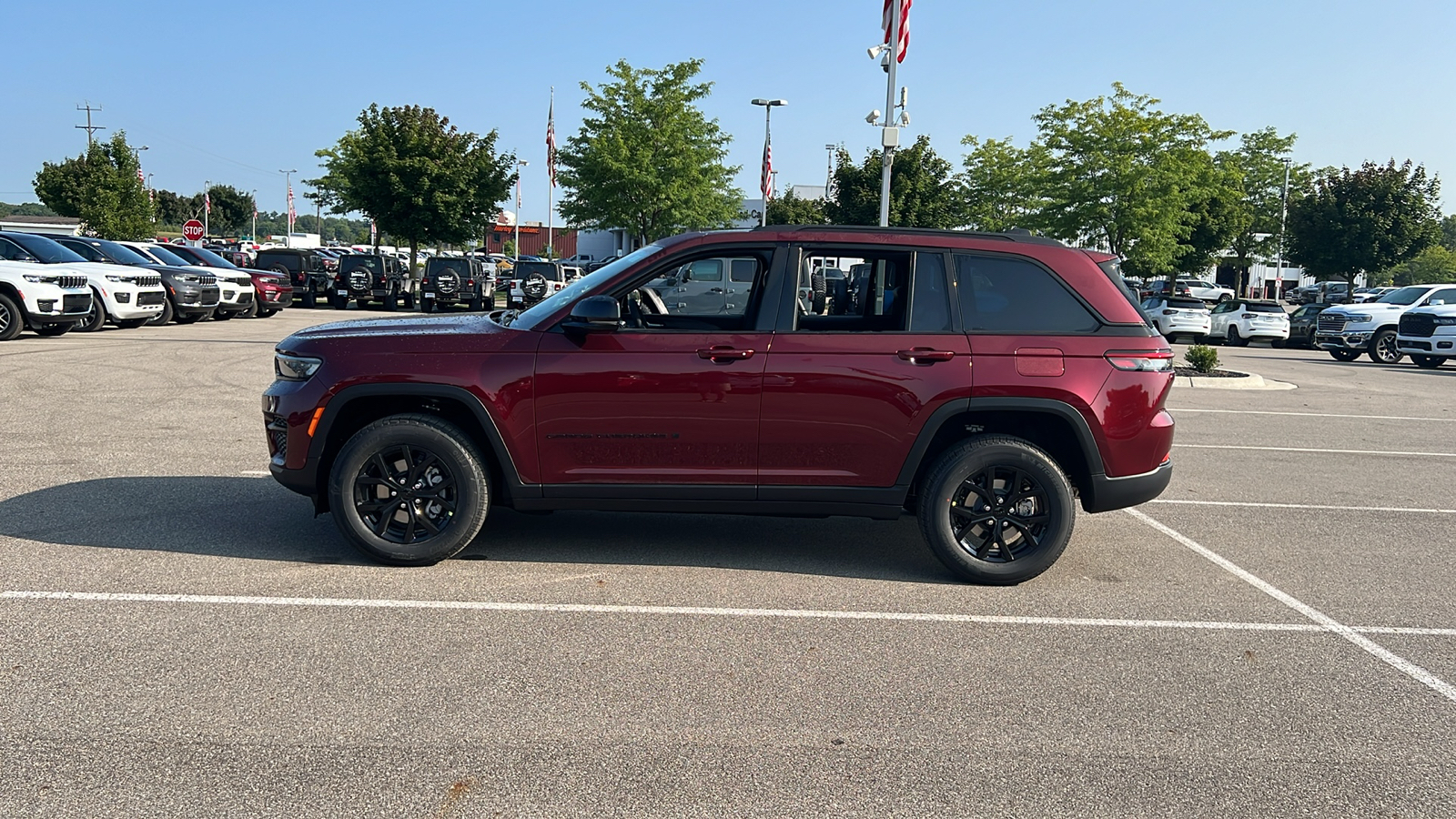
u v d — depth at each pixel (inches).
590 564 218.2
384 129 1360.7
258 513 248.8
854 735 140.8
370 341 206.7
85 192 1651.1
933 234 213.5
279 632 172.1
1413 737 145.6
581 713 144.9
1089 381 206.4
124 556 210.8
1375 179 1531.7
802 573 217.3
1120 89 1164.5
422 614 183.5
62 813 115.3
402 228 1378.0
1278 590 216.1
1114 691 159.2
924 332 206.8
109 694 145.8
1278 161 1621.6
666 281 215.0
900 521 267.4
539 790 123.6
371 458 205.3
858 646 175.0
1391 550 252.8
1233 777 132.5
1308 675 168.2
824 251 210.1
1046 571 225.0
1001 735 142.3
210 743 132.3
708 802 122.1
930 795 125.4
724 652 170.4
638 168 1171.9
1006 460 207.0
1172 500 304.0
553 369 203.6
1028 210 1540.4
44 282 632.4
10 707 140.9
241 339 691.4
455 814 117.7
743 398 204.1
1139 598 207.6
